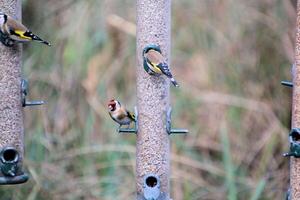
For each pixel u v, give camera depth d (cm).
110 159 1272
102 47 1352
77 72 1334
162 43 953
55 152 1284
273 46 1362
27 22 1359
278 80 1351
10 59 991
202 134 1325
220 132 1316
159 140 959
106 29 1351
